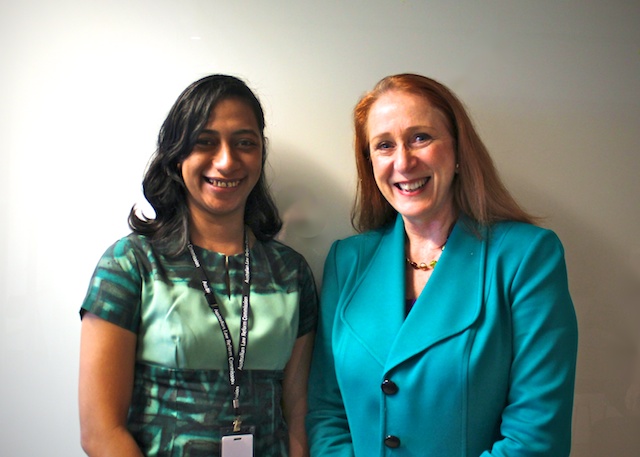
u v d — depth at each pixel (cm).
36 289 158
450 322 118
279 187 164
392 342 124
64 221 158
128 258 124
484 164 130
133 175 159
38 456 158
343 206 165
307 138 163
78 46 157
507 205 132
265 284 134
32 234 158
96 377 116
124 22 158
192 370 121
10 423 158
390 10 163
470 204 129
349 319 132
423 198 127
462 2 164
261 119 136
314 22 162
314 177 164
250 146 131
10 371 158
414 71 164
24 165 157
